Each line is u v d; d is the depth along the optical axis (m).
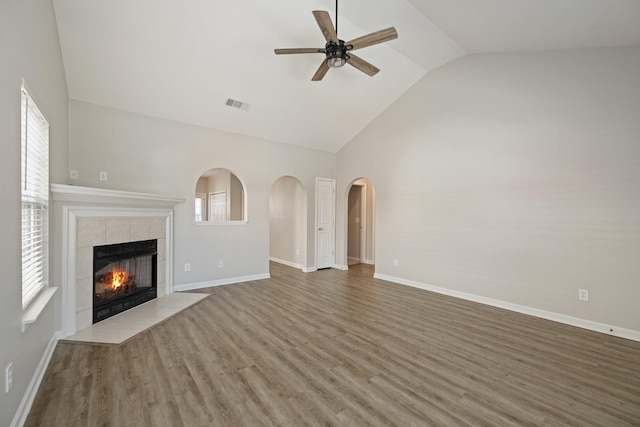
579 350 2.70
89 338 2.79
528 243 3.64
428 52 4.09
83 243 3.01
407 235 5.02
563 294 3.37
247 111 4.60
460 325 3.27
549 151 3.47
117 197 3.21
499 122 3.88
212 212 9.10
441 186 4.53
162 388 2.07
